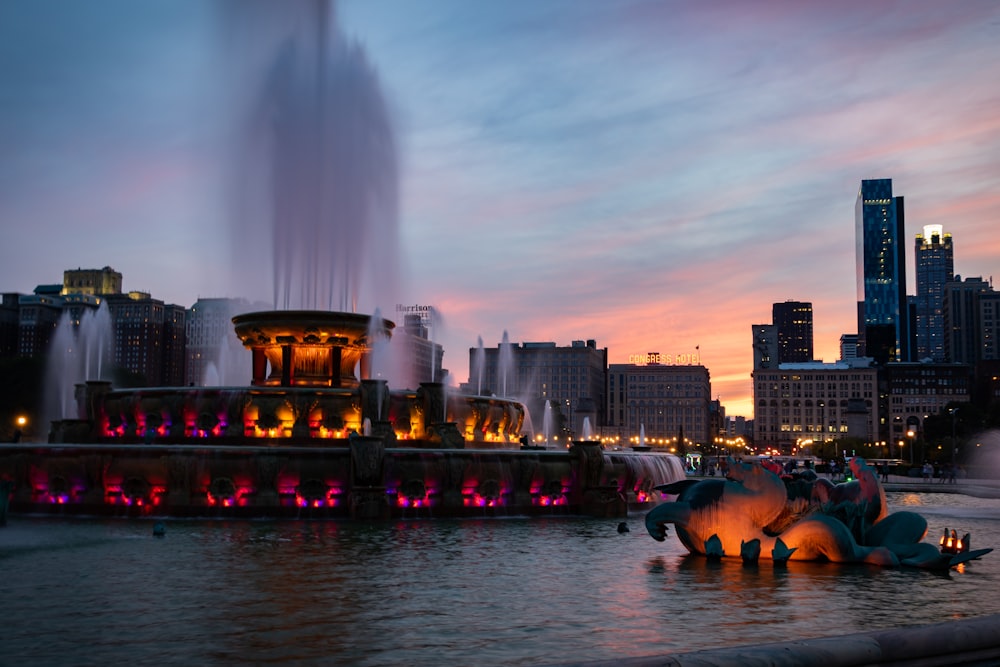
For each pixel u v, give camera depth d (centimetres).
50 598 1600
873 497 2261
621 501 3656
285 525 2989
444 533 2820
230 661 1161
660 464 4106
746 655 972
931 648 1077
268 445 3650
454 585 1783
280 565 2033
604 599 1638
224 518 3186
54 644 1253
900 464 12475
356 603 1574
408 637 1307
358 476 3244
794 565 2128
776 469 2308
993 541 2936
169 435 3753
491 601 1608
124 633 1323
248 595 1641
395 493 3341
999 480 9800
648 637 1316
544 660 1173
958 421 19338
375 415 3728
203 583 1769
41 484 3306
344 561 2119
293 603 1567
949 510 4578
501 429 4369
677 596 1675
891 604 1608
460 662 1159
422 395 3922
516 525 3156
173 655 1192
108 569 1945
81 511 3266
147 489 3247
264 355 4247
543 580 1861
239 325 4219
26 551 2250
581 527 3108
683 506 2302
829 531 2139
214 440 3678
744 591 1739
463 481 3441
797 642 1030
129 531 2731
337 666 1136
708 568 2070
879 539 2209
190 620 1417
